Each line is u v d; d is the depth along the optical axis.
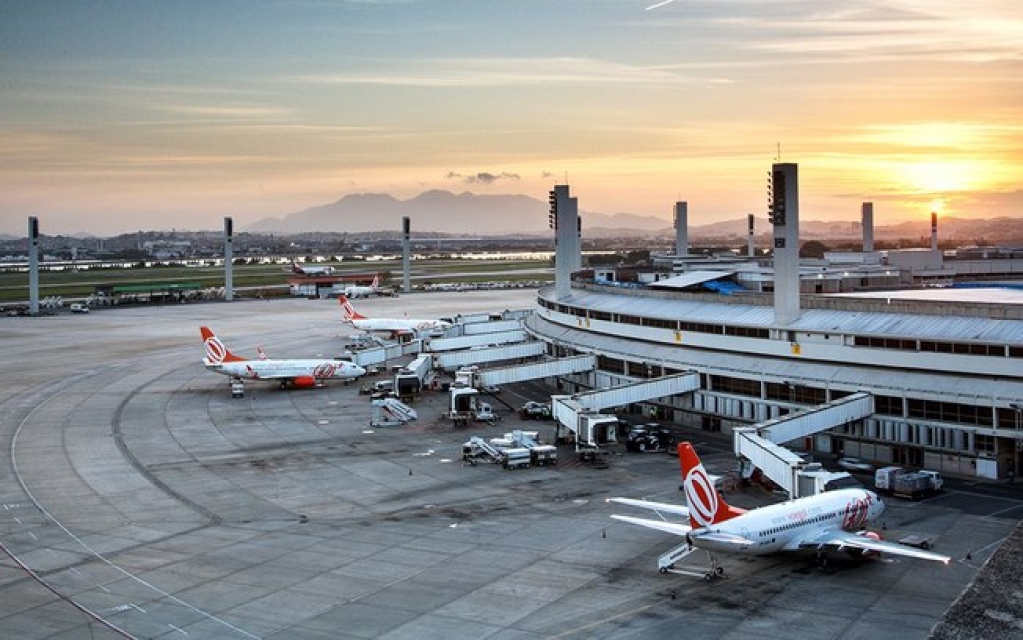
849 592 72.31
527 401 161.38
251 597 74.25
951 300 150.12
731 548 73.00
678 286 186.25
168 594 75.19
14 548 86.94
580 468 113.44
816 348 125.62
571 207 192.12
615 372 154.75
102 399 164.00
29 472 115.00
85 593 75.62
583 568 79.00
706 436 130.50
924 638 63.44
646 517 92.50
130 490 106.56
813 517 78.62
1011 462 105.69
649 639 64.38
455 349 198.62
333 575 78.69
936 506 94.56
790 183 129.00
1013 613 67.44
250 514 96.81
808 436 119.44
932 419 110.44
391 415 144.12
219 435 135.12
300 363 175.62
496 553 83.31
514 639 65.12
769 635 64.50
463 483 107.75
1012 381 107.44
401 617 69.56
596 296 185.75
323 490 105.75
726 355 137.25
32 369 198.38
